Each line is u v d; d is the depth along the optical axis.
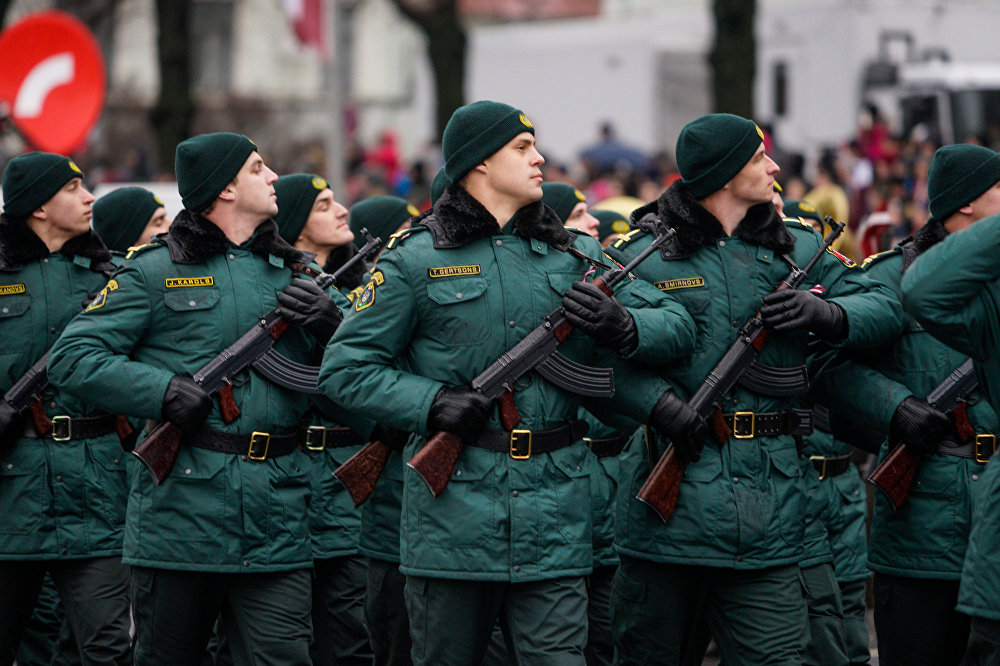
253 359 17.22
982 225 13.95
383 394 15.79
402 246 16.14
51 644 21.31
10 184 19.70
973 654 14.88
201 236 17.41
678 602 16.89
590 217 23.83
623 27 76.62
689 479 16.48
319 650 20.62
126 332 17.11
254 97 112.81
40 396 19.38
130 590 18.20
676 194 17.09
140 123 103.81
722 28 59.47
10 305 19.59
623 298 16.53
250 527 16.95
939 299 13.99
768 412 16.75
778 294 16.44
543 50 77.00
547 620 15.66
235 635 17.39
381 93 129.75
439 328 15.98
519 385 15.83
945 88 68.75
